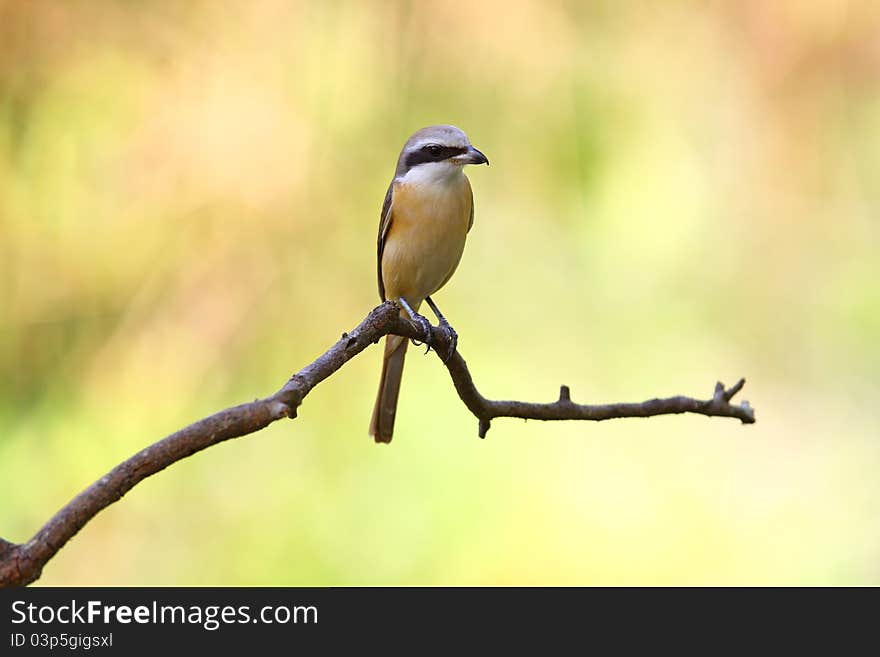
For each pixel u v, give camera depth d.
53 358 11.07
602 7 12.16
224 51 11.66
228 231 11.48
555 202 12.18
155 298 11.30
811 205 12.53
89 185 11.30
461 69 11.98
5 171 11.18
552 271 12.23
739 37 12.52
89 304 11.21
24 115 11.29
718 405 6.36
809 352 12.36
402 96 11.99
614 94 12.12
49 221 11.18
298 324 11.60
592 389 11.94
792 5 12.44
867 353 12.27
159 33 11.57
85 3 11.42
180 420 11.12
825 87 12.55
